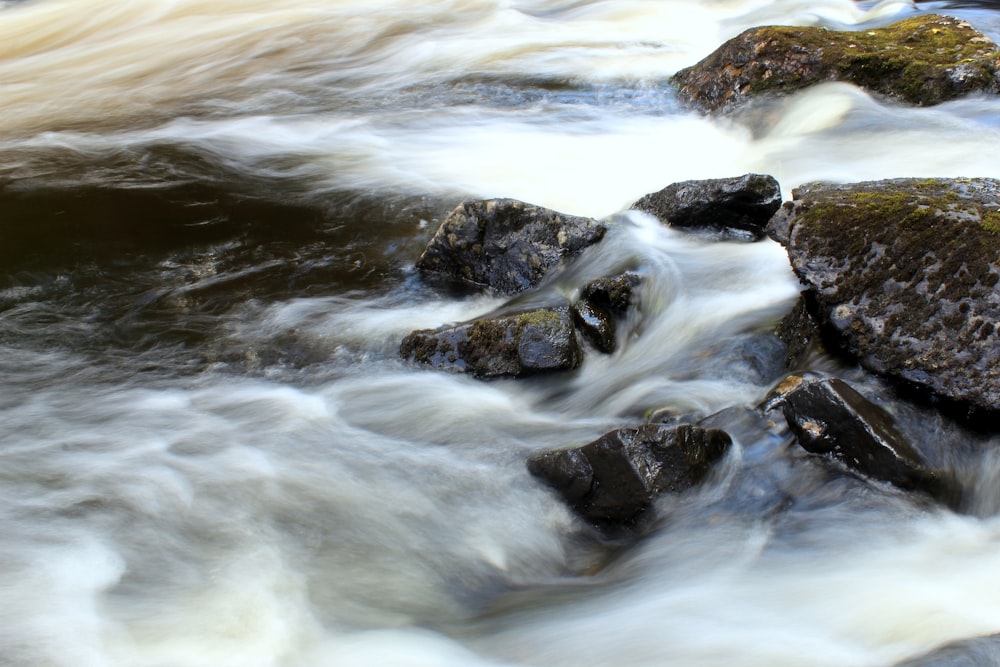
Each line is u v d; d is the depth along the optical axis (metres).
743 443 4.49
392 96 10.02
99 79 11.50
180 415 5.29
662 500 4.20
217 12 14.09
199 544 4.25
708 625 3.64
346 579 4.07
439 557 4.23
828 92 8.19
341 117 9.52
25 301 6.38
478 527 4.39
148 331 6.08
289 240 7.08
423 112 9.49
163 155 8.73
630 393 5.18
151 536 4.29
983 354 4.22
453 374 5.49
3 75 12.05
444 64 10.88
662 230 6.49
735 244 6.32
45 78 11.75
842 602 3.66
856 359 4.63
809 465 4.30
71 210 7.60
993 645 3.13
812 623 3.58
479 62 10.82
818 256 4.88
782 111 8.25
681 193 6.52
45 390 5.53
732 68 8.70
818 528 4.06
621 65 10.27
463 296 6.31
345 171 8.16
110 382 5.62
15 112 10.42
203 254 6.93
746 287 5.80
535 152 8.31
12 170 8.48
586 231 6.27
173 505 4.51
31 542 4.23
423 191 7.65
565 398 5.29
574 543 4.28
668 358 5.43
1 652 3.56
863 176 7.18
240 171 8.29
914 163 7.22
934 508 4.05
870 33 8.77
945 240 4.51
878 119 7.84
